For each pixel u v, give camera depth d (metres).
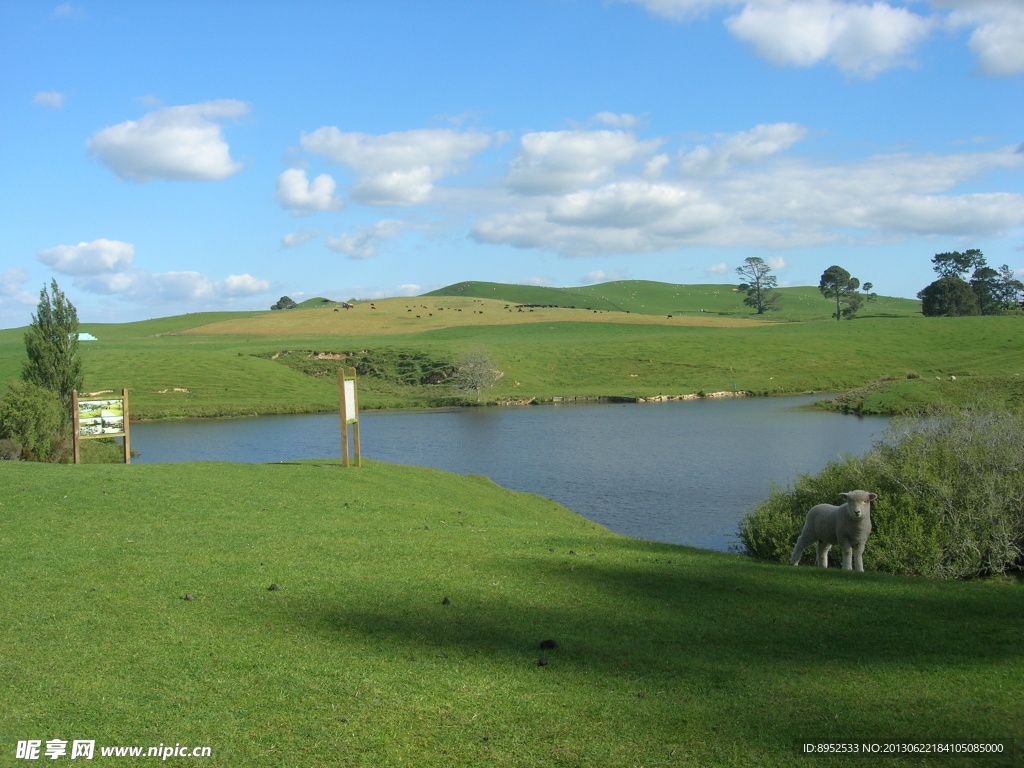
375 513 18.70
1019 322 142.00
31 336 37.50
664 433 65.19
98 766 6.65
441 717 7.62
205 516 16.94
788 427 67.56
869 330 147.38
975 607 11.23
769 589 12.27
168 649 9.24
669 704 7.89
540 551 14.95
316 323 190.75
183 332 184.38
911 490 20.73
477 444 60.97
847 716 7.58
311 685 8.31
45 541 14.30
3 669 8.57
